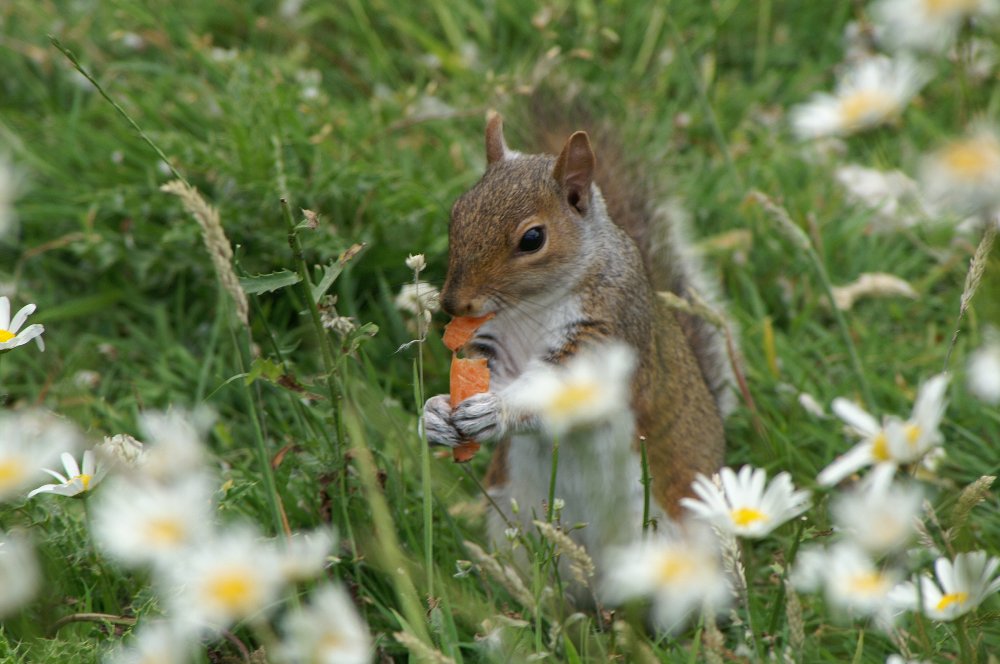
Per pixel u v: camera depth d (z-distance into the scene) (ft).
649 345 27.76
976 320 33.55
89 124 40.47
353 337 23.88
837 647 25.63
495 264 26.16
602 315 27.07
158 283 35.68
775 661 22.72
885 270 37.29
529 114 37.65
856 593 19.57
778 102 44.24
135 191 35.53
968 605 18.88
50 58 41.65
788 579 21.59
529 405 25.57
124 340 35.17
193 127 39.45
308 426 27.35
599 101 41.27
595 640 23.53
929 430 18.45
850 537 23.21
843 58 44.86
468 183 37.86
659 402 27.66
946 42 32.24
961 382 32.53
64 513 24.85
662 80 43.62
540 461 27.04
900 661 19.72
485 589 25.16
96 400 31.91
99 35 43.47
